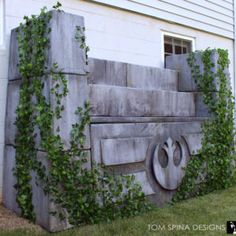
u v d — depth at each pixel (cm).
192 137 431
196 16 612
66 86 304
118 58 479
